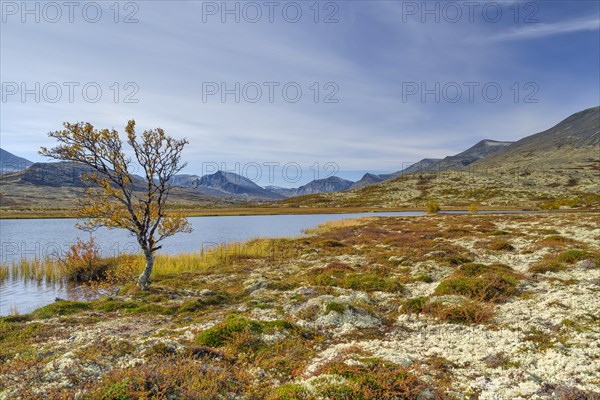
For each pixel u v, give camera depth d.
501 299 15.58
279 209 153.50
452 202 157.88
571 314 12.82
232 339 11.37
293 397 7.37
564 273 19.48
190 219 102.88
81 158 21.67
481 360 9.81
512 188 174.62
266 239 49.88
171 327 14.19
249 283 23.11
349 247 38.22
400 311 15.21
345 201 190.62
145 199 23.52
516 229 43.91
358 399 7.23
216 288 22.88
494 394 7.72
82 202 22.12
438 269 23.28
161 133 23.12
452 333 12.25
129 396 7.14
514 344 10.66
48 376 8.25
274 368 9.58
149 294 20.75
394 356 9.70
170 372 8.06
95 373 8.50
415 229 52.78
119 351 9.95
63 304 17.72
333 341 11.95
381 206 163.62
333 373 8.29
